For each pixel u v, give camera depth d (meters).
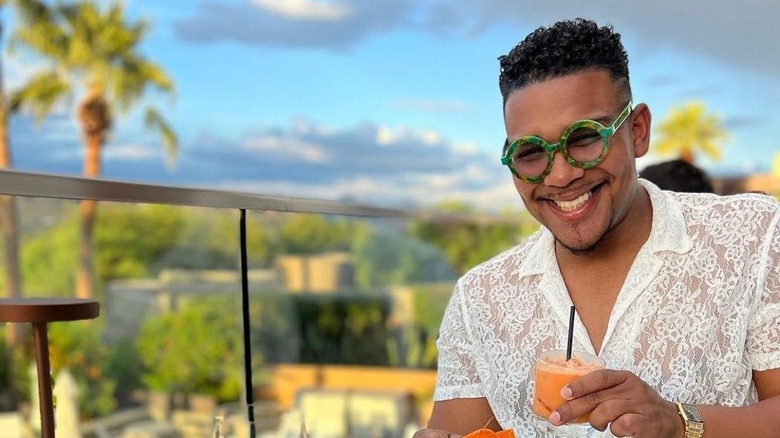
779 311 1.67
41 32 26.62
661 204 1.77
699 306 1.71
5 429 7.73
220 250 14.04
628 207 1.68
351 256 11.67
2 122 26.94
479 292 1.93
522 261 1.89
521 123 1.62
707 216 1.77
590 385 1.42
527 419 1.84
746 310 1.68
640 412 1.42
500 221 8.55
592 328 1.78
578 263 1.79
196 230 14.45
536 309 1.84
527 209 1.71
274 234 12.84
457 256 11.52
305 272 11.77
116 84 27.98
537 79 1.61
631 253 1.75
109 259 19.25
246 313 2.02
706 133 30.09
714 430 1.48
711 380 1.69
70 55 27.17
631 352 1.71
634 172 1.68
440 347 2.02
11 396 12.33
